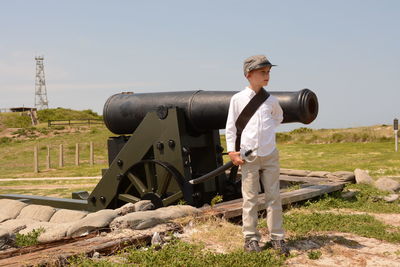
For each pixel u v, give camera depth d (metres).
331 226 4.71
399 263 3.55
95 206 6.56
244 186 3.62
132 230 4.02
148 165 5.91
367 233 4.46
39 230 4.49
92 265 3.13
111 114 6.54
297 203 6.23
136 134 6.04
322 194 6.57
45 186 13.37
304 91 4.73
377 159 15.44
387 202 6.63
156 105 6.10
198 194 5.81
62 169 19.98
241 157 3.53
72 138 29.34
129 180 6.27
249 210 3.62
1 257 3.43
